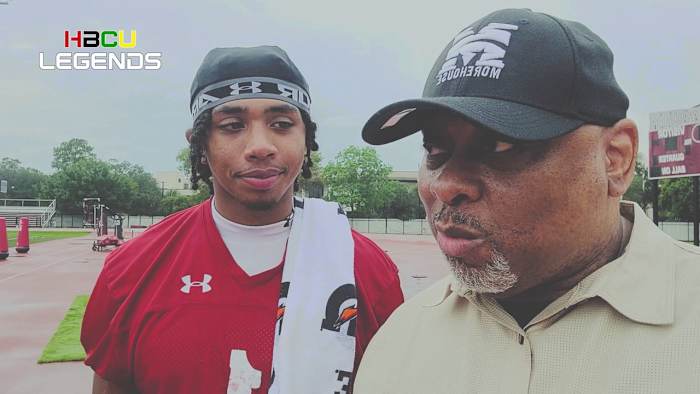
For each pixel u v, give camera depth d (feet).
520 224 3.76
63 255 76.54
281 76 6.79
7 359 22.07
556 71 3.71
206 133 6.84
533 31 3.85
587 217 3.82
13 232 161.58
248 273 6.82
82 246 96.68
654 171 50.39
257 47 7.16
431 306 5.24
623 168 4.00
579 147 3.75
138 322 6.62
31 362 21.61
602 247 4.03
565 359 3.85
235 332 6.50
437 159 4.09
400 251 89.15
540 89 3.71
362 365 5.54
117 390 7.09
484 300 4.43
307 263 7.00
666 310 3.66
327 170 219.41
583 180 3.76
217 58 6.91
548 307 4.01
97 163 259.19
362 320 7.23
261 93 6.64
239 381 6.36
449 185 3.88
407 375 4.91
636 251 3.96
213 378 6.37
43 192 263.49
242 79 6.63
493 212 3.79
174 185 325.01
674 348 3.54
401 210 234.58
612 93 3.86
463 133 3.88
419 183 4.49
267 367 6.43
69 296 38.86
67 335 25.82
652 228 4.21
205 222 7.21
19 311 32.89
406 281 46.11
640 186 165.07
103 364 6.88
